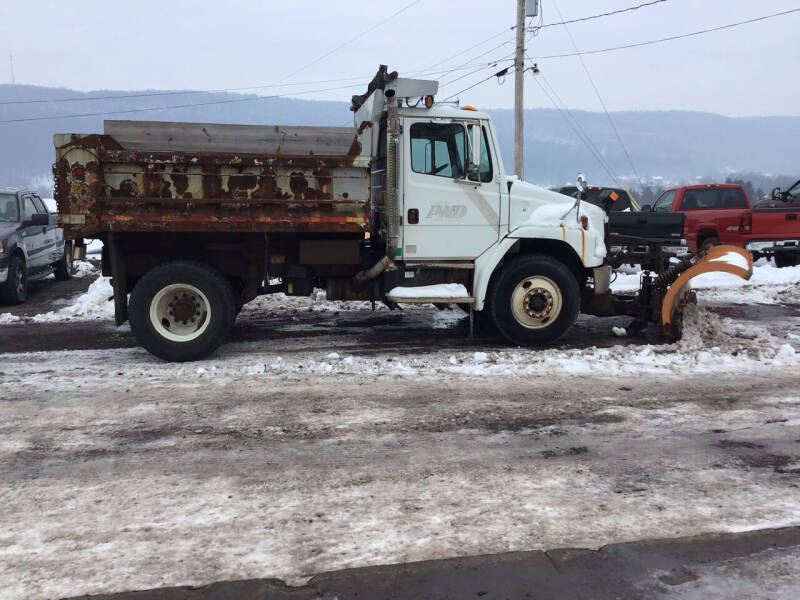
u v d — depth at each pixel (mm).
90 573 2787
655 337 7699
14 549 2975
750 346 6793
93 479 3725
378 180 7031
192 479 3723
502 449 4160
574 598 2611
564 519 3240
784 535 3084
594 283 7293
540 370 6035
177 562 2865
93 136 5973
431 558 2893
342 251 6809
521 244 7230
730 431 4488
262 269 6863
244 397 5246
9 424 4629
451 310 9555
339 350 7008
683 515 3281
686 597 2615
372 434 4426
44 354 6895
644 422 4664
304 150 6367
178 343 6371
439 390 5430
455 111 6766
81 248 6238
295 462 3959
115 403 5098
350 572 2785
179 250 6695
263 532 3123
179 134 6164
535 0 20297
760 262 15680
